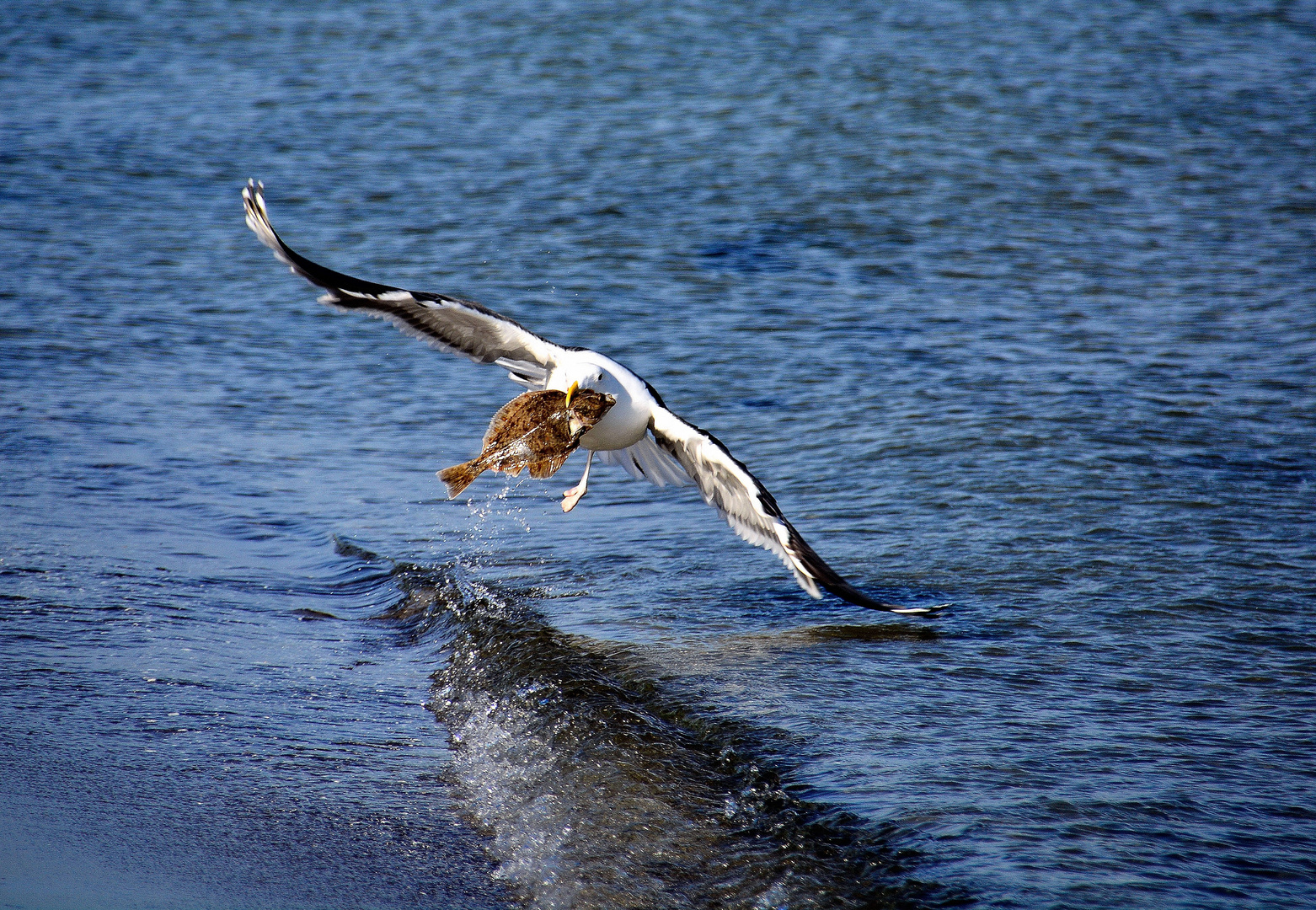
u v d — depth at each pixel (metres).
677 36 43.03
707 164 30.55
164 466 15.98
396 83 38.69
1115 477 14.66
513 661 11.09
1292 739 9.23
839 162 30.42
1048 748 9.16
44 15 47.62
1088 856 7.80
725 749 9.38
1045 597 11.90
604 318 21.39
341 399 18.50
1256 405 16.80
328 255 24.66
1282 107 33.97
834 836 8.20
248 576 13.32
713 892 7.89
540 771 9.51
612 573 13.10
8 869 8.09
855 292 22.56
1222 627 11.16
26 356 19.62
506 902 8.02
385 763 9.84
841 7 46.47
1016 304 21.67
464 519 14.69
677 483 11.09
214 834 8.70
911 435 16.27
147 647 11.62
